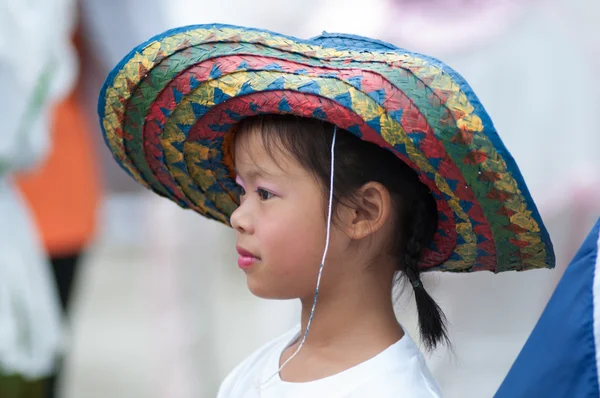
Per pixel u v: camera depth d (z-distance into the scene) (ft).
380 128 15.03
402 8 33.24
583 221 31.91
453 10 32.55
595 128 32.04
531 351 15.21
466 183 15.20
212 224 40.91
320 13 36.06
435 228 16.78
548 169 32.09
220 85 16.01
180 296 40.24
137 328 53.47
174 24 38.55
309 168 16.19
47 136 31.94
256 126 16.46
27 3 30.60
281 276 16.61
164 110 16.84
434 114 14.78
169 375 40.34
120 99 16.89
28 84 30.73
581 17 32.04
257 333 49.73
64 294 35.70
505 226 15.69
